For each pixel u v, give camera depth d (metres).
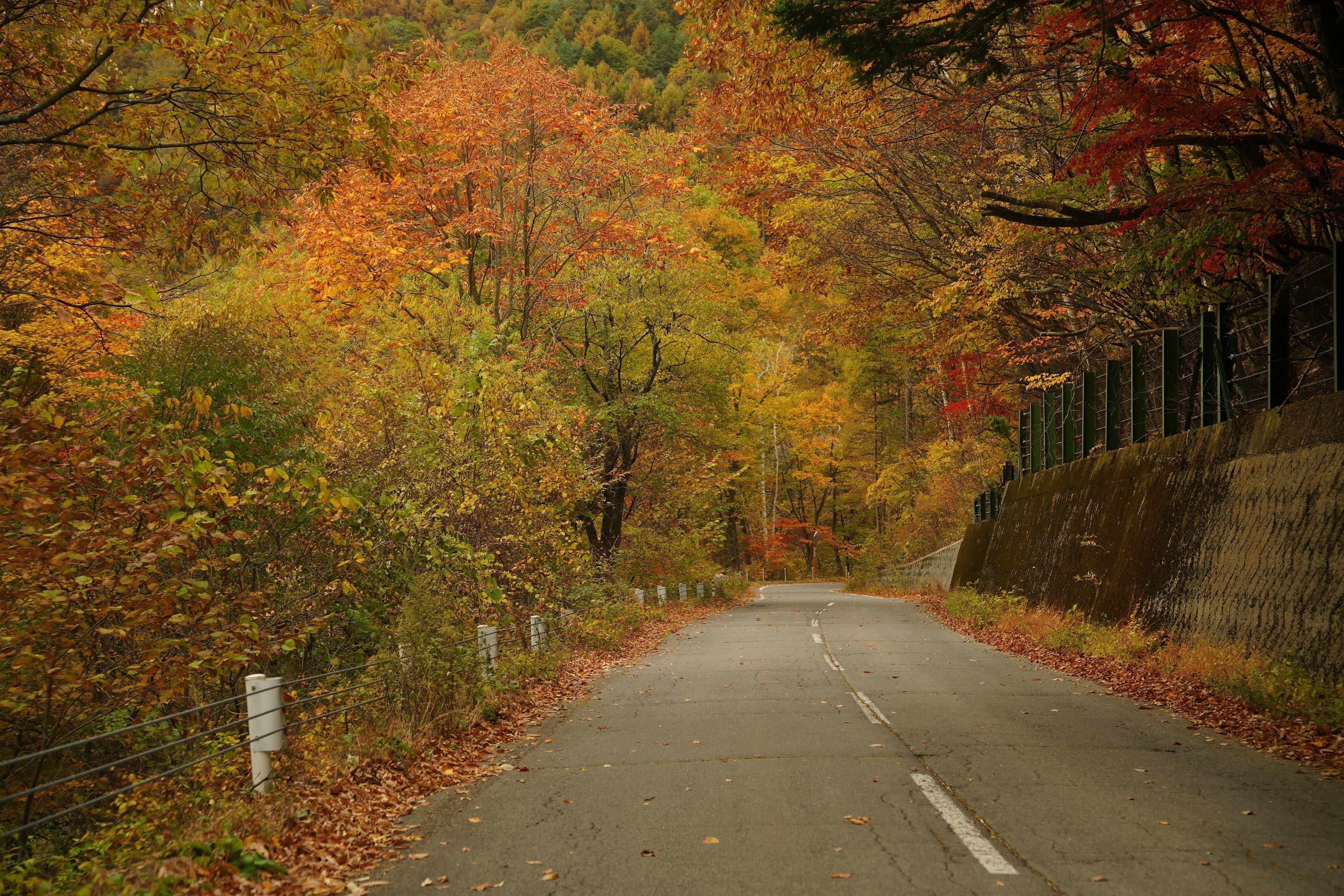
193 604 9.48
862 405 64.56
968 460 40.53
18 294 11.87
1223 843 5.67
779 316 45.72
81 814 10.88
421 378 16.48
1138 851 5.54
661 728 10.27
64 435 8.95
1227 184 11.88
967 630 22.88
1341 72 11.80
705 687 13.46
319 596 13.77
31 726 11.07
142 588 9.70
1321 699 9.52
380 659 10.24
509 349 22.95
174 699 10.61
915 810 6.55
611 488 31.25
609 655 18.58
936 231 25.73
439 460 15.51
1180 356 18.34
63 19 9.95
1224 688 11.09
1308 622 11.18
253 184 11.29
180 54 9.91
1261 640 12.06
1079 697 11.95
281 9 10.01
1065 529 23.23
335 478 14.69
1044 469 28.14
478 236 25.45
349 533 14.17
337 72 10.70
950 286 22.77
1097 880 5.04
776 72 13.19
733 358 35.25
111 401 13.48
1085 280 21.67
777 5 10.35
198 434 14.24
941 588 39.88
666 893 5.02
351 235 20.41
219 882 5.45
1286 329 13.94
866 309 30.28
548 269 27.45
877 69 11.06
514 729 10.62
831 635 21.97
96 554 8.68
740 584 48.19
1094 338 26.08
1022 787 7.17
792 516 79.75
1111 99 12.07
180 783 9.12
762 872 5.31
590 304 29.42
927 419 55.03
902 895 4.88
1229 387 16.20
